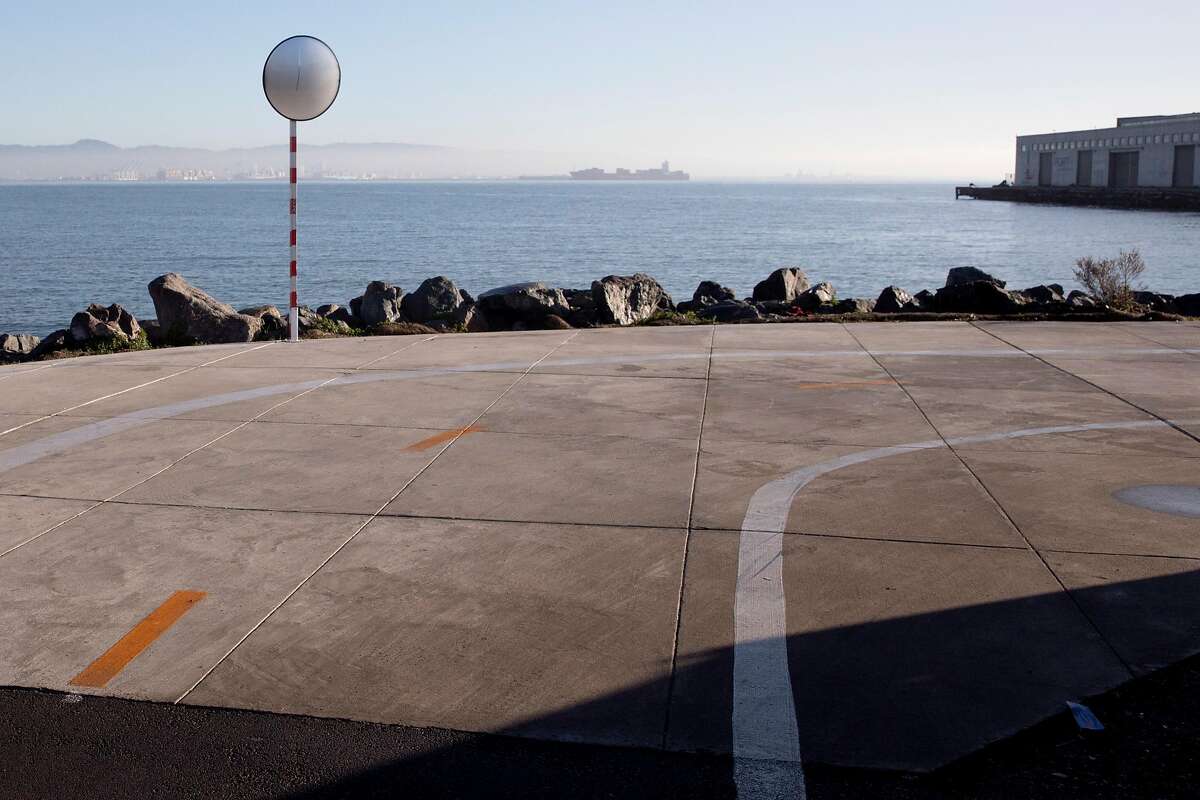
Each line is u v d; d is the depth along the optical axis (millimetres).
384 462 7031
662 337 12430
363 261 55562
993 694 3910
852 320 15070
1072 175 149625
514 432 7801
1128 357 10875
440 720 3785
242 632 4500
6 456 7219
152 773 3475
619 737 3658
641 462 6992
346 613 4676
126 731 3730
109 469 6902
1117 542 5438
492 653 4285
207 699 3947
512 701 3904
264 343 12164
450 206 177875
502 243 72375
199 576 5105
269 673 4141
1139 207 120500
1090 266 22547
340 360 10844
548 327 17078
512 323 17656
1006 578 4980
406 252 62625
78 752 3600
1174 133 123438
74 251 63031
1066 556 5250
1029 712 3787
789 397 8992
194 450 7348
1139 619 4516
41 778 3449
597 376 9930
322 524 5832
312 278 45812
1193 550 5316
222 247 67312
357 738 3676
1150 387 9320
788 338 12297
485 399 8930
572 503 6160
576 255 60156
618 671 4117
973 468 6793
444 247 67562
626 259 57062
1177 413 8305
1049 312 16219
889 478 6586
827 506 6055
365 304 18953
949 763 3492
